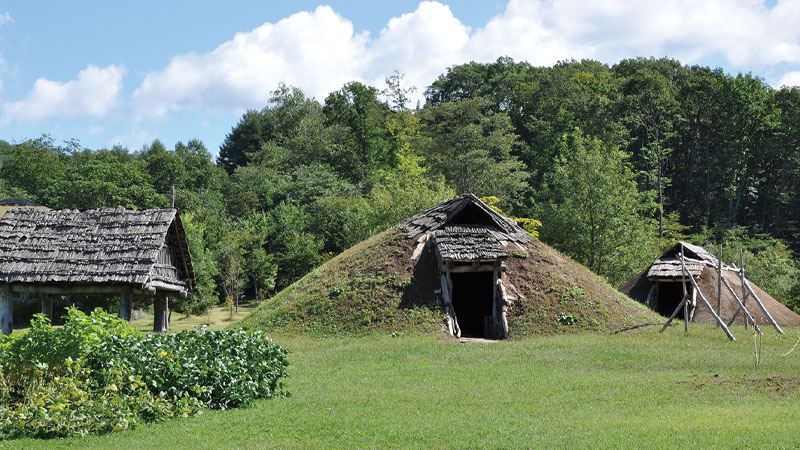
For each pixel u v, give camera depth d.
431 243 23.25
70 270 19.42
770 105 68.88
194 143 106.62
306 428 9.60
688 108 72.69
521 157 81.69
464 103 82.12
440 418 10.02
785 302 40.78
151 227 20.56
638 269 39.16
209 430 9.54
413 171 60.72
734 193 69.31
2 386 9.84
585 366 15.05
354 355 16.88
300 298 22.67
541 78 94.62
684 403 10.70
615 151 42.50
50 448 8.70
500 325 20.75
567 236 40.97
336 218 57.66
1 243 20.05
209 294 40.84
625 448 8.00
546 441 8.44
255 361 11.96
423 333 19.98
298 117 104.44
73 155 74.62
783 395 11.05
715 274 27.34
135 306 37.72
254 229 58.06
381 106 92.62
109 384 10.04
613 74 86.81
